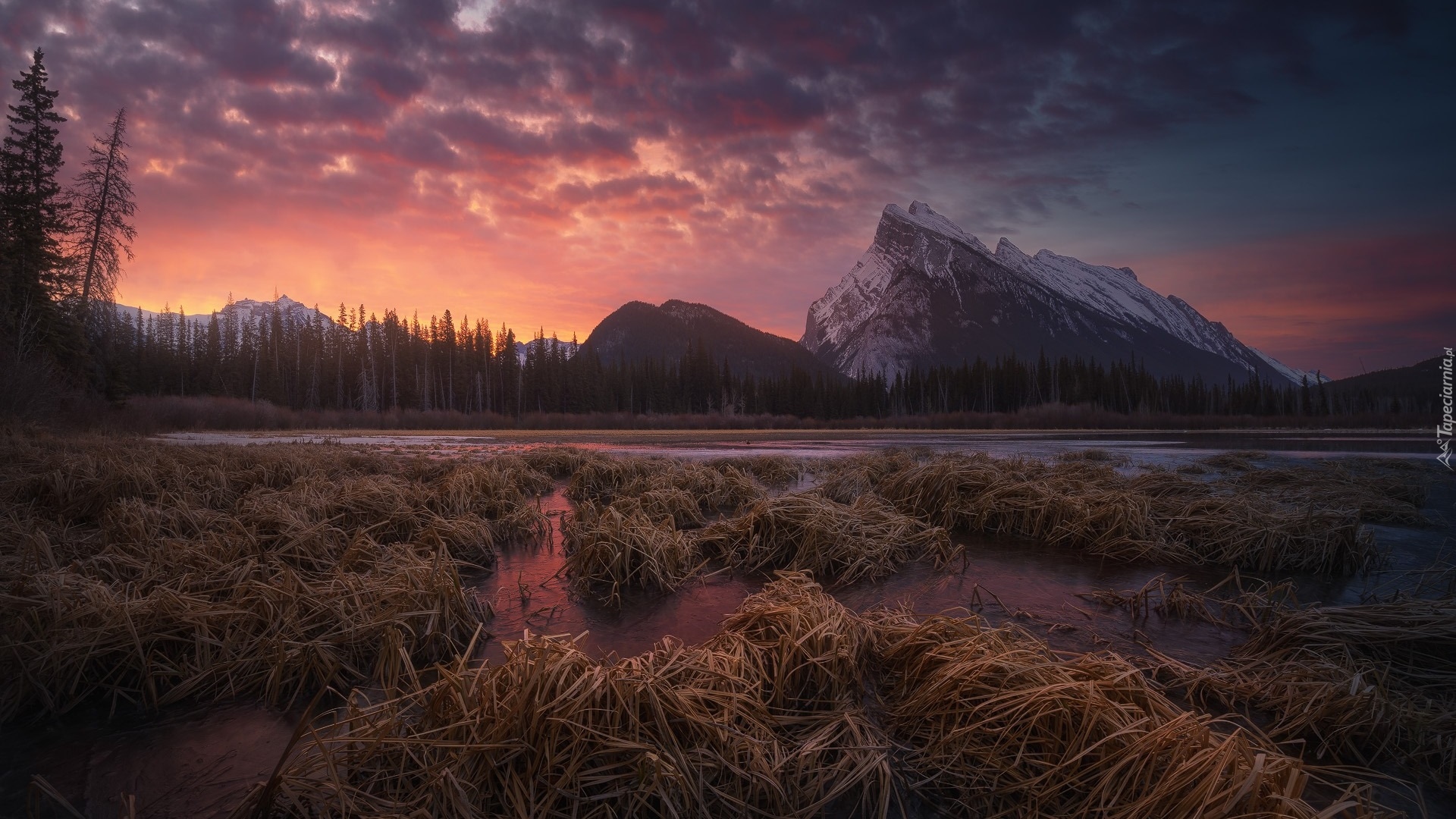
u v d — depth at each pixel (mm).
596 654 3570
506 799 1970
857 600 4750
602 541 5406
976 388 104375
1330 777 2449
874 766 2256
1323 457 18531
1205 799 1796
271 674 3068
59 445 11500
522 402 82625
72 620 3262
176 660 3277
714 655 2885
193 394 65750
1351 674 3006
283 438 25266
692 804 2002
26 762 2475
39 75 27219
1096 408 68688
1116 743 2178
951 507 7844
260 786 2102
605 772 2037
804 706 2850
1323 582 5391
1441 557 6258
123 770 2414
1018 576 5531
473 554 5938
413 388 79562
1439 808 2223
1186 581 5375
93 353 29234
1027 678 2570
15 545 4828
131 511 5848
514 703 2148
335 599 3699
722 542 6285
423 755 2141
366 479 8172
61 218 27531
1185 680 3148
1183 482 8867
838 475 10406
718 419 67750
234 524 5426
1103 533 6625
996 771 2287
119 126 29359
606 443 27141
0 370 17438
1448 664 3215
